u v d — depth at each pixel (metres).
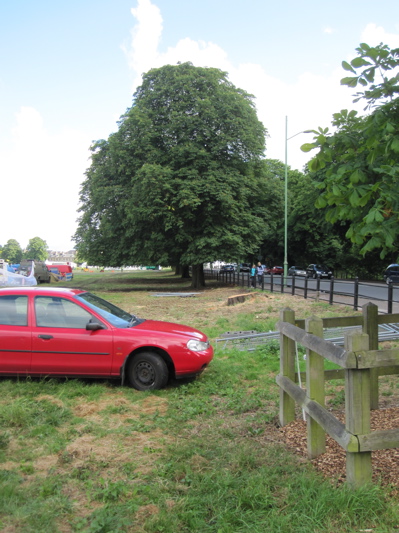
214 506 3.31
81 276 73.81
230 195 28.70
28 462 4.27
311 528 2.94
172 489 3.64
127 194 31.84
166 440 4.88
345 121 4.15
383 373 5.44
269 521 3.02
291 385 4.60
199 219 31.14
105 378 7.09
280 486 3.55
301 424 5.00
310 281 19.91
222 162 30.92
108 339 6.93
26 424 5.25
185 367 6.97
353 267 55.81
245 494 3.37
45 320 7.15
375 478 3.46
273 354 9.54
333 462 3.88
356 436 3.16
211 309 18.58
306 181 48.12
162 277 59.12
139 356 6.92
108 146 34.75
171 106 31.45
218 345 10.84
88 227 36.25
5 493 3.48
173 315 17.16
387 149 3.25
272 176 36.53
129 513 3.28
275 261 60.72
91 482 3.73
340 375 5.55
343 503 3.10
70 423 5.41
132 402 6.32
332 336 10.88
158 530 3.05
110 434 5.04
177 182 28.44
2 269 26.44
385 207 3.56
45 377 7.03
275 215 36.25
